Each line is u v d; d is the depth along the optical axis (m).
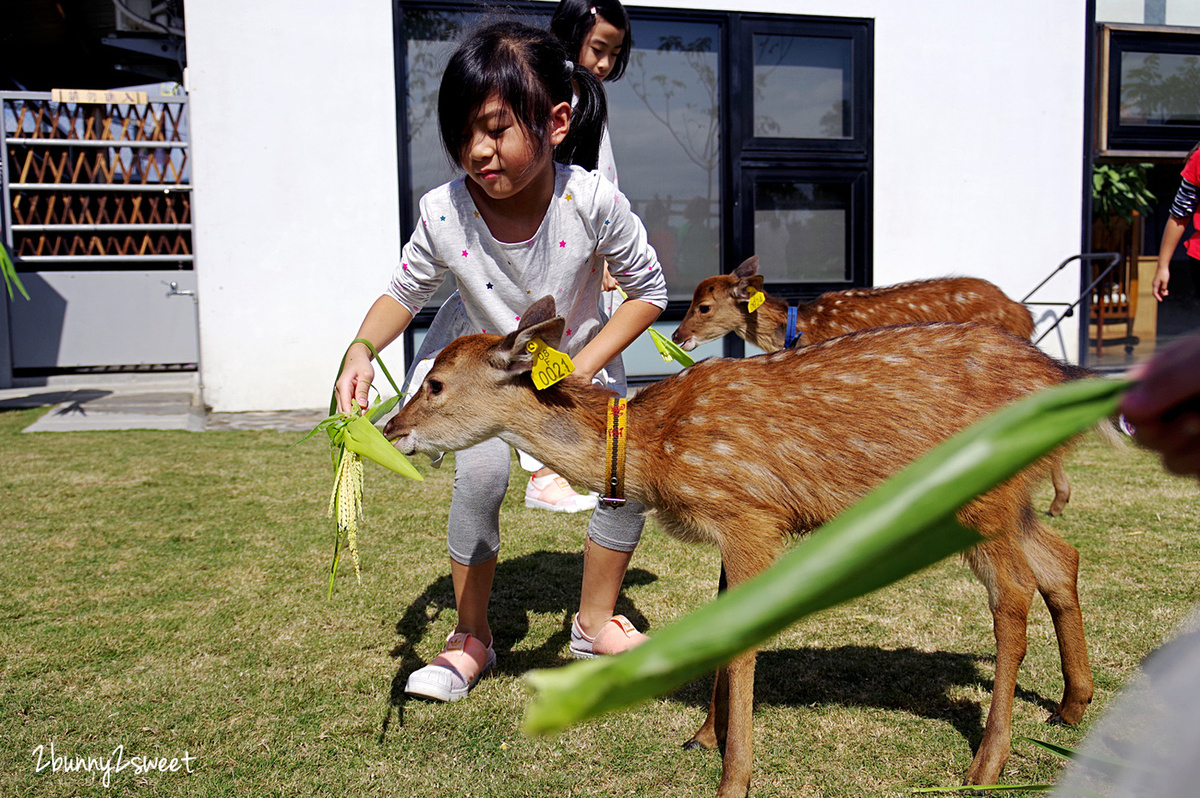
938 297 5.20
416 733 2.59
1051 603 2.54
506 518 4.90
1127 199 10.37
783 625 0.43
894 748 2.47
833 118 8.84
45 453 6.41
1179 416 0.72
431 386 2.59
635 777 2.36
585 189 2.69
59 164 9.76
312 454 6.39
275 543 4.36
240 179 7.92
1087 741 1.05
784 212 8.88
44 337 9.81
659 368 8.92
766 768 2.38
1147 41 9.49
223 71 7.78
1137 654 2.95
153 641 3.22
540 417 2.52
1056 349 9.48
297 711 2.72
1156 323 10.77
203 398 8.12
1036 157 9.24
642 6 8.27
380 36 7.99
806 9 8.59
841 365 2.46
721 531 2.38
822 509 2.39
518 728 2.62
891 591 3.66
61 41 11.80
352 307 8.23
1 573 3.93
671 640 0.42
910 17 8.80
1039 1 9.04
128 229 9.51
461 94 2.42
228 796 2.27
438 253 2.80
